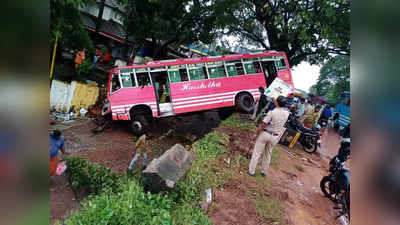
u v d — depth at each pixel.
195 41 14.80
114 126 9.82
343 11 11.28
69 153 6.79
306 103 11.21
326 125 13.59
